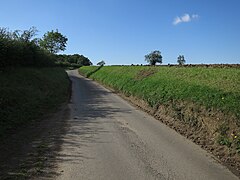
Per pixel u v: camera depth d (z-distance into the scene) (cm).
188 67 2195
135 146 964
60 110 1677
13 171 714
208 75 1653
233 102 1078
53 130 1165
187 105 1325
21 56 2731
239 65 1917
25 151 877
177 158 852
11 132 1091
